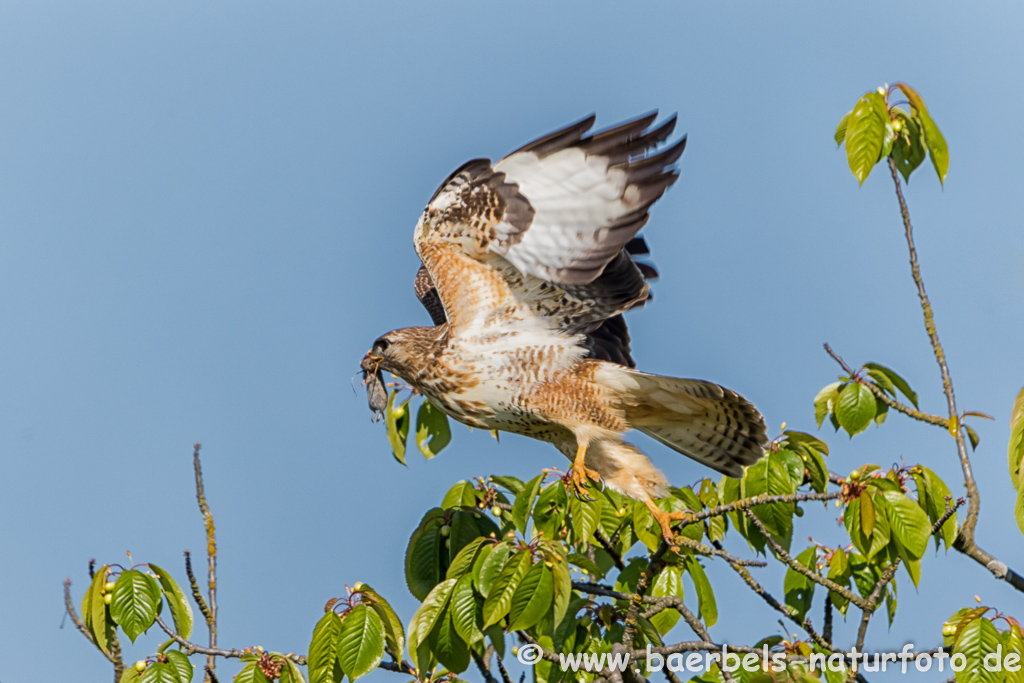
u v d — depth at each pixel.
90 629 9.53
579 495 10.11
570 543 10.40
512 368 11.62
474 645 9.91
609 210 10.59
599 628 10.42
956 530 10.38
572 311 11.71
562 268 10.75
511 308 11.64
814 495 9.51
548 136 10.83
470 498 10.79
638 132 10.55
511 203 11.04
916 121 11.87
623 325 12.94
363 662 8.96
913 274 11.52
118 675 9.49
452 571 9.35
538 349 11.60
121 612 9.32
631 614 9.90
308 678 9.09
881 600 10.88
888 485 9.95
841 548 11.07
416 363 12.16
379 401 12.88
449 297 11.62
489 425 12.16
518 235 11.02
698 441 11.80
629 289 11.96
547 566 8.93
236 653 9.42
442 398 12.02
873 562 10.45
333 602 9.27
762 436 11.34
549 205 10.88
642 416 11.77
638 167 10.51
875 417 12.09
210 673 9.43
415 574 10.52
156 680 8.82
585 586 10.14
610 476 11.38
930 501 10.42
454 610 9.13
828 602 10.67
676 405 11.51
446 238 11.48
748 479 11.03
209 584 10.30
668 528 10.24
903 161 11.98
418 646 9.27
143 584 9.42
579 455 11.41
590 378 11.56
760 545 11.02
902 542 9.75
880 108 11.40
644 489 11.24
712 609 10.80
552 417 11.62
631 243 12.66
